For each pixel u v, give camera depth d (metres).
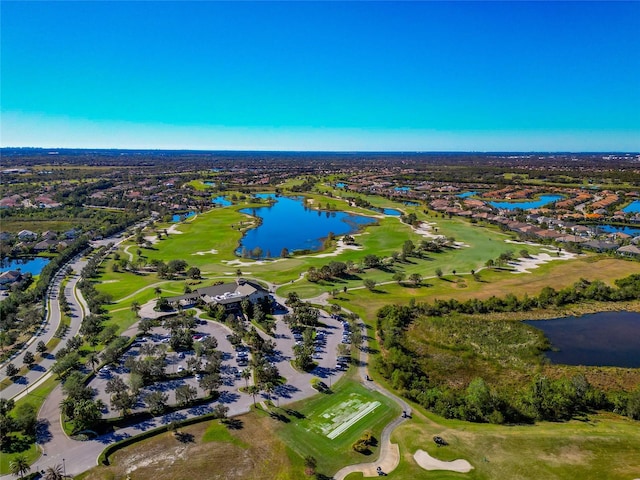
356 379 90.94
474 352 103.00
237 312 126.00
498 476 62.72
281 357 100.38
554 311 127.44
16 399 82.81
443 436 71.62
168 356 100.38
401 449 69.00
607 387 88.56
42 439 71.38
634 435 71.19
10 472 63.91
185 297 131.75
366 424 75.56
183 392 79.50
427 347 106.12
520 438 70.62
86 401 75.00
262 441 71.19
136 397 81.88
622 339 110.69
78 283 153.50
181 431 73.69
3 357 99.38
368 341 109.19
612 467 63.88
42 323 118.88
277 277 161.12
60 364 90.06
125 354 100.75
